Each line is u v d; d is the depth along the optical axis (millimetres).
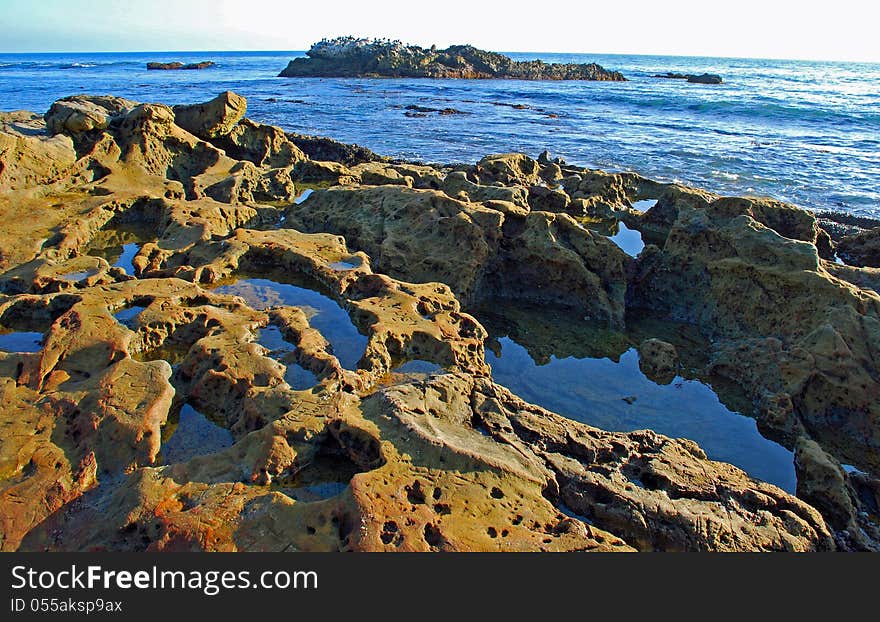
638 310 15328
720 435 10641
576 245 15453
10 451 7629
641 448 8758
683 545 7109
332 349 10797
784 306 12602
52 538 6684
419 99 69625
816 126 45469
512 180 24141
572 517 7332
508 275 15805
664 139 40500
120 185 19594
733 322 13578
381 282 12930
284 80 103125
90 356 9641
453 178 21812
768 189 27000
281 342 10734
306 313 12234
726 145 37625
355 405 8461
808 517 7828
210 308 11328
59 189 18609
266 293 13195
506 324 14391
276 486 7336
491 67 113812
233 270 14141
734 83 95250
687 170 30641
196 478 7160
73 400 8461
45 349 9477
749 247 13586
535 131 44594
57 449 7766
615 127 46562
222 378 9164
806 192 26469
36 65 161125
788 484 9414
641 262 15602
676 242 15164
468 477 7094
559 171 27453
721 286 13953
